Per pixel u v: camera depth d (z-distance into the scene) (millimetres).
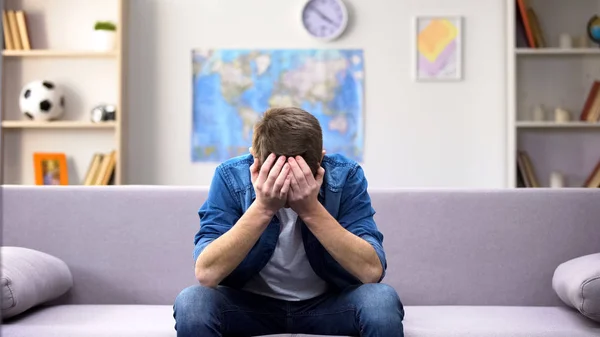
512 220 2166
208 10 4973
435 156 4945
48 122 4758
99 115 4855
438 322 1817
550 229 2160
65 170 4918
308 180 1609
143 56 4980
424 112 4949
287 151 1621
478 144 4941
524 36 4820
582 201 2168
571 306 1982
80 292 2172
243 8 4965
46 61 5000
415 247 2154
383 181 4949
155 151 4980
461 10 4934
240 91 4965
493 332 1684
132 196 2203
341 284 1751
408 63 4945
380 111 4945
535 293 2137
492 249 2156
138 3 4977
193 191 2201
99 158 4828
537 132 4844
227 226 1732
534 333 1687
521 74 4840
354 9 4953
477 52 4934
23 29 4898
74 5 5016
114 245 2188
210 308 1567
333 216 1741
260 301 1738
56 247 2188
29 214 2203
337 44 4949
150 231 2186
